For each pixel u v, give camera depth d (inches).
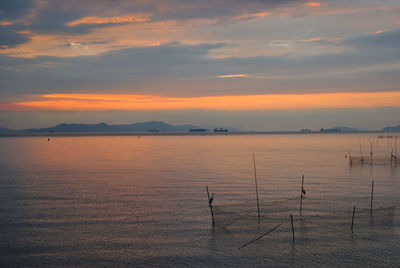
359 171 2381.9
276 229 1098.7
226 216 1219.2
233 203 1416.1
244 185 1814.7
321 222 1156.5
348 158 3385.8
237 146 5703.7
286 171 2370.8
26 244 973.8
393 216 1210.0
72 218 1202.0
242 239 1021.2
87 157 3538.4
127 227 1114.1
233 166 2687.0
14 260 879.7
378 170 2445.9
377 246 968.3
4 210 1295.5
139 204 1392.7
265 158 3412.9
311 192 1633.9
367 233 1055.6
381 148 5147.6
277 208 1334.9
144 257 903.7
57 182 1900.8
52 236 1032.2
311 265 866.1
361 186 1795.0
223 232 1074.1
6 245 965.8
